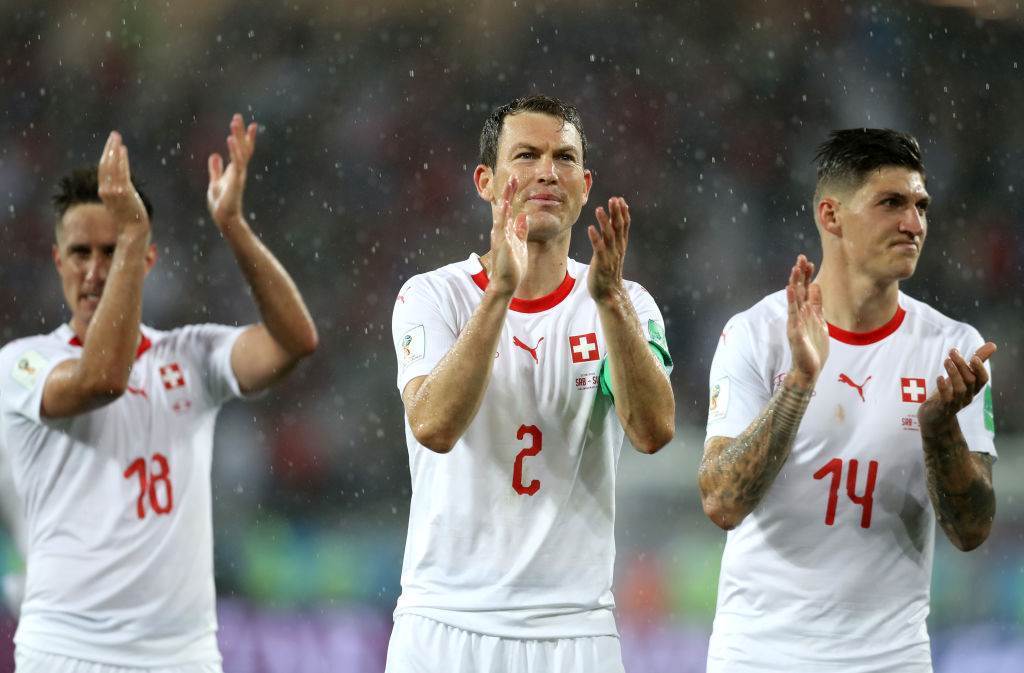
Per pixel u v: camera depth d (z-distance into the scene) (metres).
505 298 10.69
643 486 32.28
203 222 44.94
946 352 12.66
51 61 46.88
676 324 42.47
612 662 11.60
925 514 12.40
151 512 13.97
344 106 46.22
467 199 45.34
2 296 43.53
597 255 10.77
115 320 13.02
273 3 46.81
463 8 47.25
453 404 10.70
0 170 45.53
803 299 11.59
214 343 14.70
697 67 46.41
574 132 11.64
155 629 13.88
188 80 46.72
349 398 40.62
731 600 12.80
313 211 45.03
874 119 46.22
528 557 11.43
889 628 12.30
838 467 12.34
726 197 45.09
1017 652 29.81
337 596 33.78
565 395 11.57
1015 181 46.09
